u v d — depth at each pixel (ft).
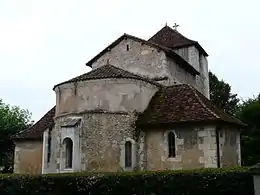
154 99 74.95
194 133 65.10
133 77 71.51
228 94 181.78
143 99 72.49
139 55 93.66
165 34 116.78
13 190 55.57
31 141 89.92
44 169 72.84
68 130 67.62
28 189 54.44
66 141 68.08
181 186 45.96
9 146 139.95
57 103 74.23
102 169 65.41
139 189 48.29
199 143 64.34
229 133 70.54
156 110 71.20
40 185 53.78
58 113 72.95
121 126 68.28
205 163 63.16
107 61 91.66
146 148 68.59
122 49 96.32
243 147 100.27
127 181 49.06
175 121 65.92
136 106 70.79
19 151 90.94
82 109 69.36
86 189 51.13
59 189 52.70
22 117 153.79
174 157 66.03
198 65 112.98
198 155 64.03
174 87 76.89
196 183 45.16
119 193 49.37
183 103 70.18
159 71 90.17
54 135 73.20
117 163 66.39
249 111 104.06
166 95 74.74
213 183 44.21
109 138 66.95
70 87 71.77
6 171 137.90
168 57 91.97
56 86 74.74
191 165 64.18
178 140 66.18
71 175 52.54
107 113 67.97
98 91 69.31
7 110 148.66
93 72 75.66
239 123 74.38
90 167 65.51
